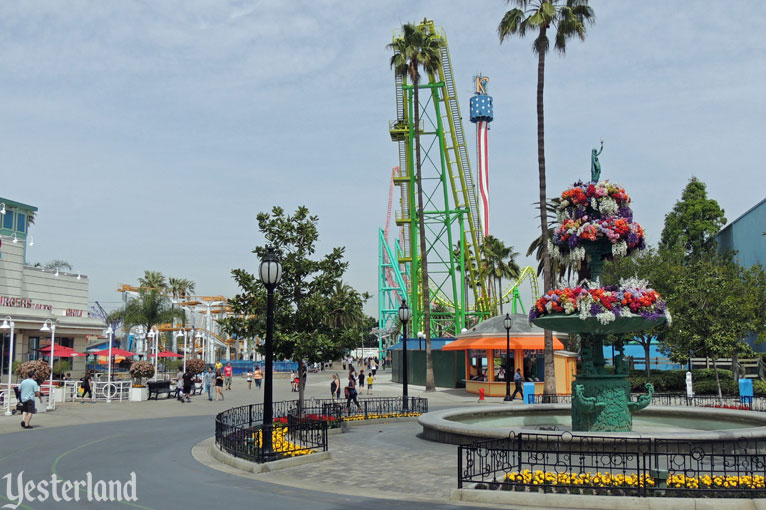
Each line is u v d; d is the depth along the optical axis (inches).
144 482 588.4
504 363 1968.5
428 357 1959.9
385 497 513.3
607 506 459.8
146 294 2689.5
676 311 1587.1
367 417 1117.7
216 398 1680.6
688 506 447.2
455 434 787.4
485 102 4554.6
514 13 1601.9
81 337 2015.3
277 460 658.2
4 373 1672.0
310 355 970.1
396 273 3240.7
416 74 2049.7
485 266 3390.7
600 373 704.4
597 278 744.3
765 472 494.9
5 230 2076.8
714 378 1822.1
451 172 2903.5
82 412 1321.4
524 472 514.3
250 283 1007.0
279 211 1029.8
